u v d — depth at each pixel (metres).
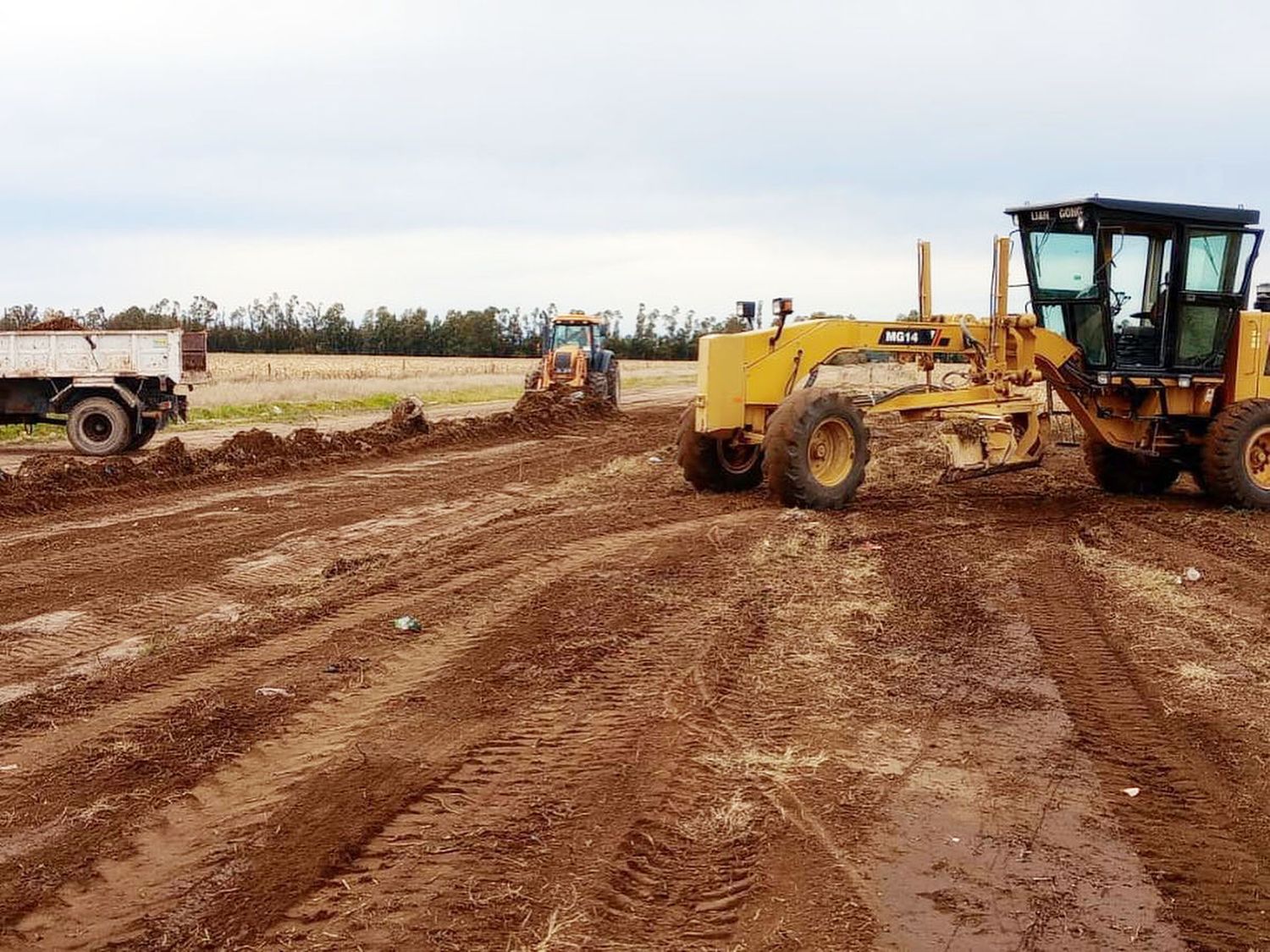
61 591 9.41
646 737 5.91
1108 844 4.85
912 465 17.84
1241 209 13.77
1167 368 13.84
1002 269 13.56
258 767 5.54
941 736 6.05
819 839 4.80
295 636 7.87
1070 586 9.44
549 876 4.42
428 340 111.50
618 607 8.53
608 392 30.52
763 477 14.45
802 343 13.61
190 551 11.10
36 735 5.98
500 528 11.96
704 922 4.11
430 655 7.40
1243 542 11.44
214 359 84.75
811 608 8.54
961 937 4.07
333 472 17.30
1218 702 6.64
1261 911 4.32
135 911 4.18
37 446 22.03
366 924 4.06
